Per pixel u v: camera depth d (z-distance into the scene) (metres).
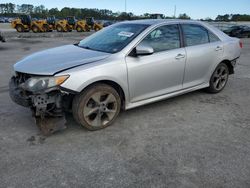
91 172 3.05
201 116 4.64
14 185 2.83
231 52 5.78
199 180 2.93
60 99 3.63
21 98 3.76
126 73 4.08
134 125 4.26
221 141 3.77
